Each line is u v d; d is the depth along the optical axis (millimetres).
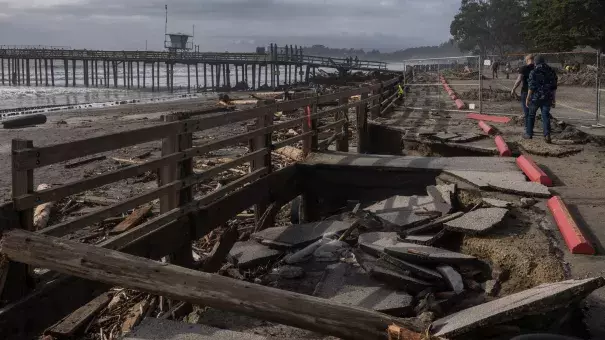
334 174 9219
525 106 11898
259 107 7617
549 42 52031
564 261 5008
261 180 7848
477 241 5715
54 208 9562
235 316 4699
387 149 13758
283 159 13250
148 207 9078
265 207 8219
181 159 5684
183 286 3607
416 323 3365
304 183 9422
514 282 5094
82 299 4527
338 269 5766
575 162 9219
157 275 3654
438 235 6020
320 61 70938
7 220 3889
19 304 3900
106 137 4582
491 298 4949
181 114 5809
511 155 9852
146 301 6031
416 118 15398
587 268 4828
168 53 71000
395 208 7230
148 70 151000
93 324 5785
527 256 5156
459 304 4887
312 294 5355
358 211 7645
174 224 5664
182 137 5723
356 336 3363
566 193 7176
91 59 75750
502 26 118062
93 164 13281
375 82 15250
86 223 4480
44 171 12414
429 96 25312
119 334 5551
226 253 6836
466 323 3615
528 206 6645
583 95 25406
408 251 5562
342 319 3369
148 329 3965
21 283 4020
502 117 14508
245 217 9375
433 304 4719
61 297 4277
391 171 8930
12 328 3836
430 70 67312
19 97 54312
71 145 4258
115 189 10945
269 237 6934
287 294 3461
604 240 5480
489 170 8492
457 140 11094
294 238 6820
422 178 8758
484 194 7250
